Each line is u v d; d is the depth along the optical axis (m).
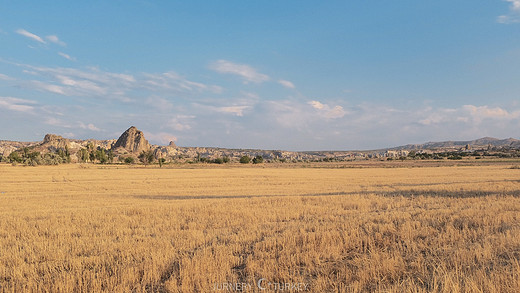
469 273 7.58
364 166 112.69
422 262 8.60
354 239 10.98
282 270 8.16
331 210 18.50
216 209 18.86
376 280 7.57
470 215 14.78
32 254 9.99
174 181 49.88
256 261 9.00
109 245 10.98
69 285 7.43
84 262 9.26
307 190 34.12
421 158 188.75
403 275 7.89
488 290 6.50
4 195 31.09
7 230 14.01
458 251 8.97
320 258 9.41
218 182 47.69
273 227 13.74
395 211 17.17
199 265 8.52
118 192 34.09
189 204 21.62
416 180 46.09
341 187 36.59
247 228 13.72
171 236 12.54
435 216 15.07
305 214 17.28
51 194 32.19
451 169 79.50
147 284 7.95
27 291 7.33
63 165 118.75
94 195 31.12
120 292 7.15
